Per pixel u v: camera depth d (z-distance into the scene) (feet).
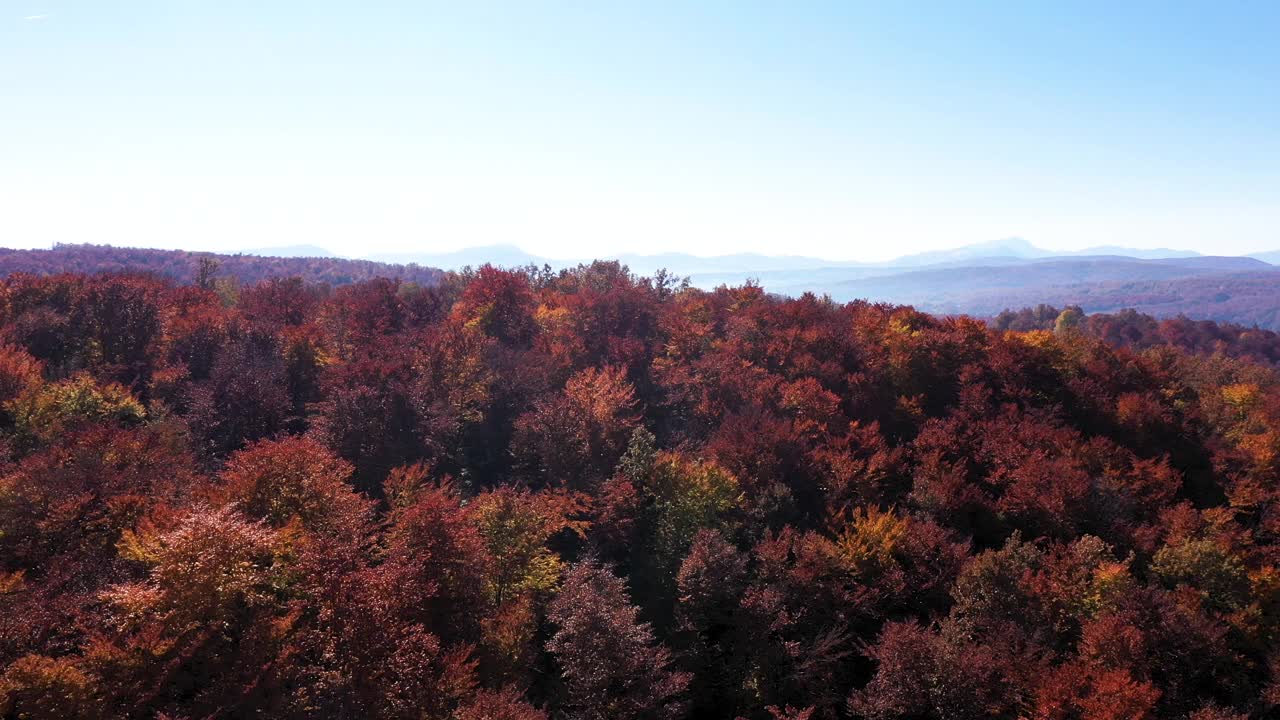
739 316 242.17
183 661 79.46
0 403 142.41
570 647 95.81
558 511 124.88
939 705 100.01
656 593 129.59
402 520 109.19
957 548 129.70
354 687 78.59
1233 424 212.64
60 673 70.49
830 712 107.45
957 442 173.06
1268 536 155.43
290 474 114.42
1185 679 107.76
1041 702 96.78
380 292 252.42
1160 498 158.61
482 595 107.65
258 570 96.02
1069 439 174.09
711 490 138.10
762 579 123.54
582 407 161.68
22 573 89.20
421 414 155.63
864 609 118.62
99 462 115.85
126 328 190.60
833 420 177.37
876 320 240.94
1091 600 116.37
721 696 117.19
